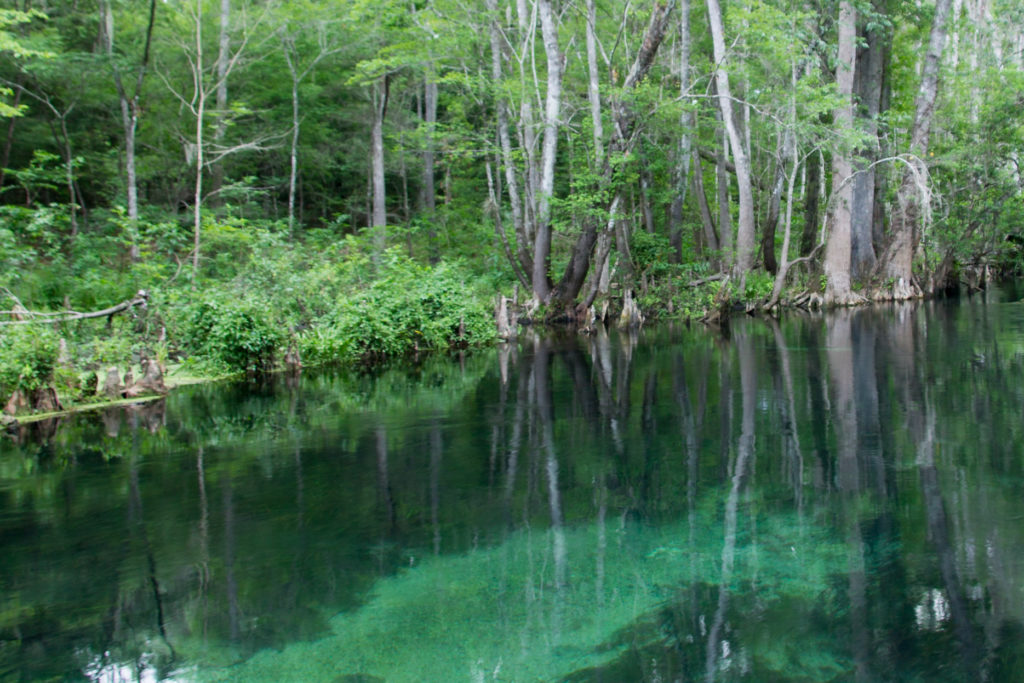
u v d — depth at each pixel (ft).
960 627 10.00
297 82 76.13
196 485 17.38
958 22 91.66
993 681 8.75
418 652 9.78
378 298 44.29
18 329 28.09
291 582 11.99
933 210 80.38
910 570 11.78
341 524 14.60
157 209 69.31
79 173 75.41
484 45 65.05
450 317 47.52
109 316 38.47
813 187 82.99
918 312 65.57
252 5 84.43
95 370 32.76
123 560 12.98
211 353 35.50
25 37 63.16
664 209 87.97
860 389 27.91
